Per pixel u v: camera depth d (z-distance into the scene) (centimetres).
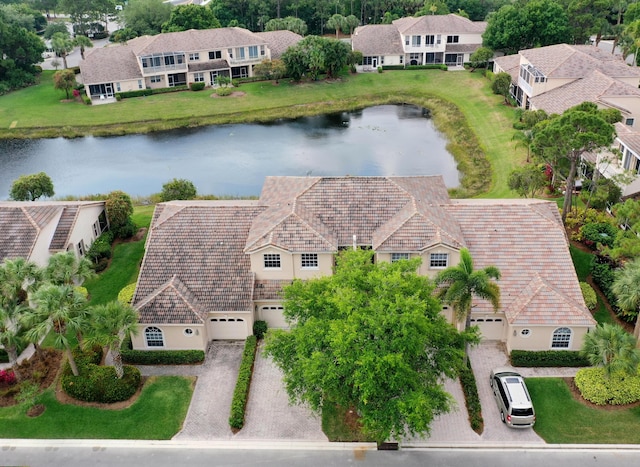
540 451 3241
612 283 4275
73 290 3484
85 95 10150
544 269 4053
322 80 10769
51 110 9775
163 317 3916
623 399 3491
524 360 3812
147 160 8200
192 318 3916
